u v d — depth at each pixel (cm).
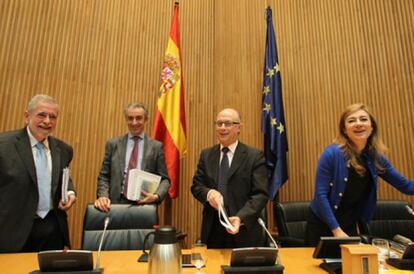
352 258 131
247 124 414
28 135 231
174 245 130
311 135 390
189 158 405
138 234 219
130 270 154
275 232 362
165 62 376
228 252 193
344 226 229
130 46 401
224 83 431
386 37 380
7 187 213
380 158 220
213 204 205
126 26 402
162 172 294
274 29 421
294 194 387
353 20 394
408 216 307
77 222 355
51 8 369
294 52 411
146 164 291
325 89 392
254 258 142
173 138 355
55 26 369
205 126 418
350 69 387
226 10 448
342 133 223
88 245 212
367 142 221
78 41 378
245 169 235
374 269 130
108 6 397
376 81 377
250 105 417
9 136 225
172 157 351
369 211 225
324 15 405
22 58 351
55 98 360
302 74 404
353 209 232
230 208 228
